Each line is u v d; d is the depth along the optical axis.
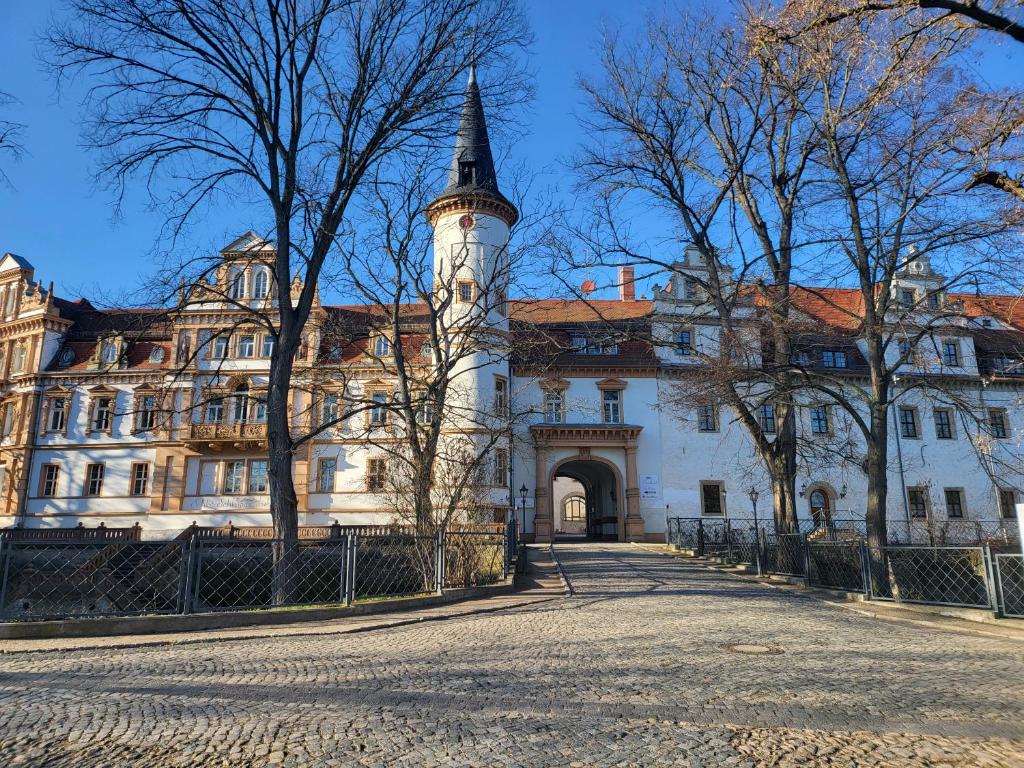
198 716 5.51
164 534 38.19
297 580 12.10
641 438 37.50
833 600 14.88
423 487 16.97
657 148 21.91
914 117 15.46
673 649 8.50
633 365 38.00
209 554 11.36
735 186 22.36
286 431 15.23
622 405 37.78
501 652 8.32
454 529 16.77
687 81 21.59
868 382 38.38
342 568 12.10
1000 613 11.61
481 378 33.97
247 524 38.03
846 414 38.50
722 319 19.73
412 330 38.44
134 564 11.21
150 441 39.69
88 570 10.91
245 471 38.81
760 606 13.32
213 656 8.14
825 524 35.22
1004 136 10.60
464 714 5.60
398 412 19.44
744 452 37.72
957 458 38.72
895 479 38.09
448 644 8.94
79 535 28.95
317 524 36.94
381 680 6.80
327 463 37.78
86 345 42.62
